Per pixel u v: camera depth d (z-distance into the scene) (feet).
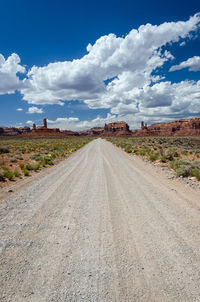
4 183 25.18
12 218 14.37
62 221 13.85
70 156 59.21
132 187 22.75
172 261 9.28
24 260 9.38
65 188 22.65
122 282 7.92
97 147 96.43
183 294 7.30
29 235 11.84
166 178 27.35
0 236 11.71
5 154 56.13
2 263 9.14
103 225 13.21
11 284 7.80
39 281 7.97
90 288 7.59
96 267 8.86
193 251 10.11
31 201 18.20
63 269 8.71
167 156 46.96
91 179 26.99
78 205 17.12
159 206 16.62
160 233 12.01
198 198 18.66
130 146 82.69
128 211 15.66
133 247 10.51
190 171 28.37
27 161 44.86
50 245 10.72
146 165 38.55
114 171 32.53
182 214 14.89
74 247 10.52
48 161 43.73
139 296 7.21
